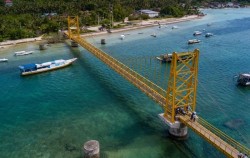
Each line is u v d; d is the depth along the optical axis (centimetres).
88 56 11488
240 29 17388
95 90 7875
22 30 14275
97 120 6172
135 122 6003
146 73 9119
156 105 6756
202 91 7644
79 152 5056
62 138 5522
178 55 4897
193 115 5038
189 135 5453
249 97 7306
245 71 9325
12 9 18312
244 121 6066
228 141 4934
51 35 14938
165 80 8438
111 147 5156
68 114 6512
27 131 5834
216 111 6506
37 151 5131
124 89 7850
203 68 9656
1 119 6391
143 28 17875
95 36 15300
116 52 12100
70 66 10194
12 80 8931
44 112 6669
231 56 11194
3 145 5353
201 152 4975
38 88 8212
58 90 8006
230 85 8100
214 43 13688
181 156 4884
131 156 4897
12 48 12731
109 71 9519
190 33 16412
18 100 7419
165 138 5391
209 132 4716
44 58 11294
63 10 19862
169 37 15212
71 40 13188
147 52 12088
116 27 17412
